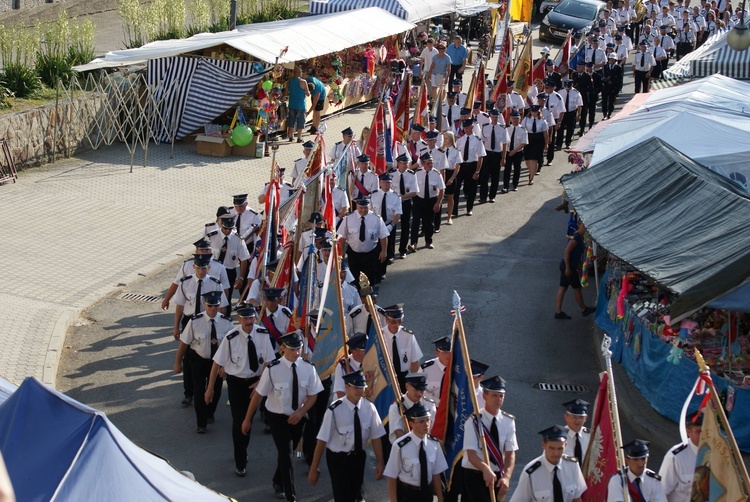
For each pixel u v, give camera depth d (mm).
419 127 20781
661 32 35719
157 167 23469
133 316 15594
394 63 32219
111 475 7066
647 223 14086
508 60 27719
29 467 7031
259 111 24812
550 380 13945
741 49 22250
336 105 29297
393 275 17938
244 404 11016
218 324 11742
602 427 8914
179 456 11539
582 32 38406
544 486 8703
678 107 19375
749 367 11820
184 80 24797
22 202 20234
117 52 24672
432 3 33812
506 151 22422
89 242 18469
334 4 32781
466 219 21531
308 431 11211
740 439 11484
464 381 9508
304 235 14898
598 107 32625
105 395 12969
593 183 16422
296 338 10297
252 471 11289
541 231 20844
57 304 15594
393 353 11453
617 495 8352
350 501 9945
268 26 28672
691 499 8672
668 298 13062
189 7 35344
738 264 11148
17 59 24469
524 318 16188
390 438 10289
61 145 23453
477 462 9211
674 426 12305
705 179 14453
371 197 17578
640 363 13203
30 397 7609
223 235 14984
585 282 15891
